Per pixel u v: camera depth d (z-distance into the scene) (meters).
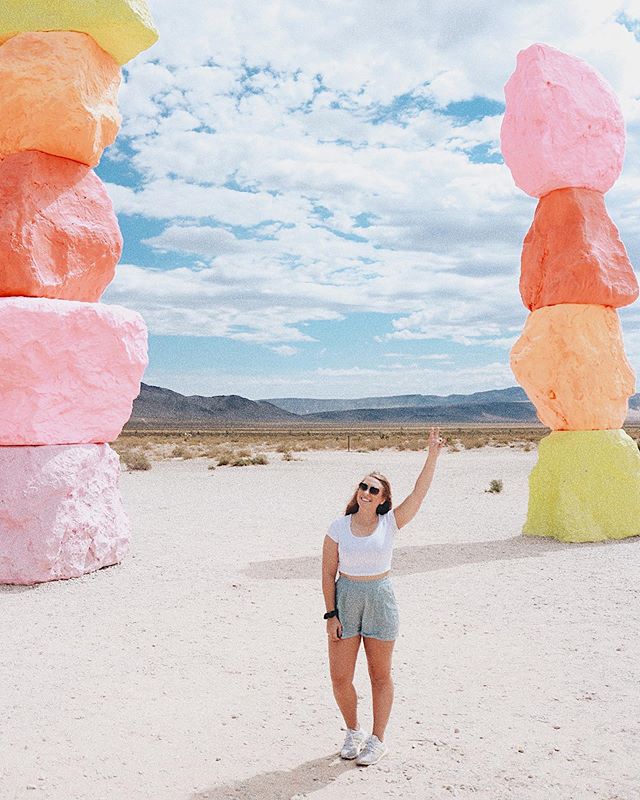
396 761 4.62
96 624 7.75
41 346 9.52
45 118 9.94
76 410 10.05
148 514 16.47
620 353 12.90
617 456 12.55
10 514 9.31
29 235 9.76
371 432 121.12
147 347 11.12
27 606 8.42
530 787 4.26
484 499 19.11
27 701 5.66
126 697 5.74
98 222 10.58
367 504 4.70
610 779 4.34
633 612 8.03
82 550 9.88
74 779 4.41
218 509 17.44
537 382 12.71
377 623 4.65
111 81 10.77
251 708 5.51
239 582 9.65
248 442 65.88
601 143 12.86
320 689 5.90
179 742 4.93
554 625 7.61
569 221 12.65
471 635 7.33
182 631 7.50
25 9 10.12
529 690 5.81
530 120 12.75
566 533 12.25
